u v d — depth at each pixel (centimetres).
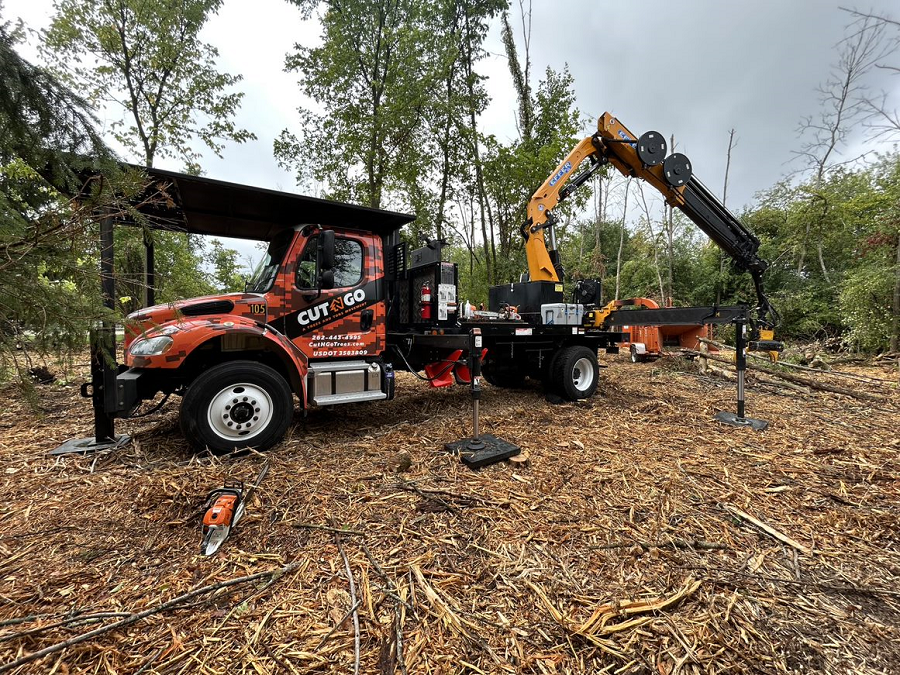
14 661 128
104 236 249
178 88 963
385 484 263
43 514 223
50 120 185
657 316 636
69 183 194
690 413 447
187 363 339
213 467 279
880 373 716
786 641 142
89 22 849
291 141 1060
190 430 298
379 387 389
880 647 140
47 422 402
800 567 185
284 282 364
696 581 173
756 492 258
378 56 1004
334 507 233
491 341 485
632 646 139
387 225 427
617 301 889
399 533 207
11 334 150
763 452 328
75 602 157
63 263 157
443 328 436
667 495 253
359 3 977
